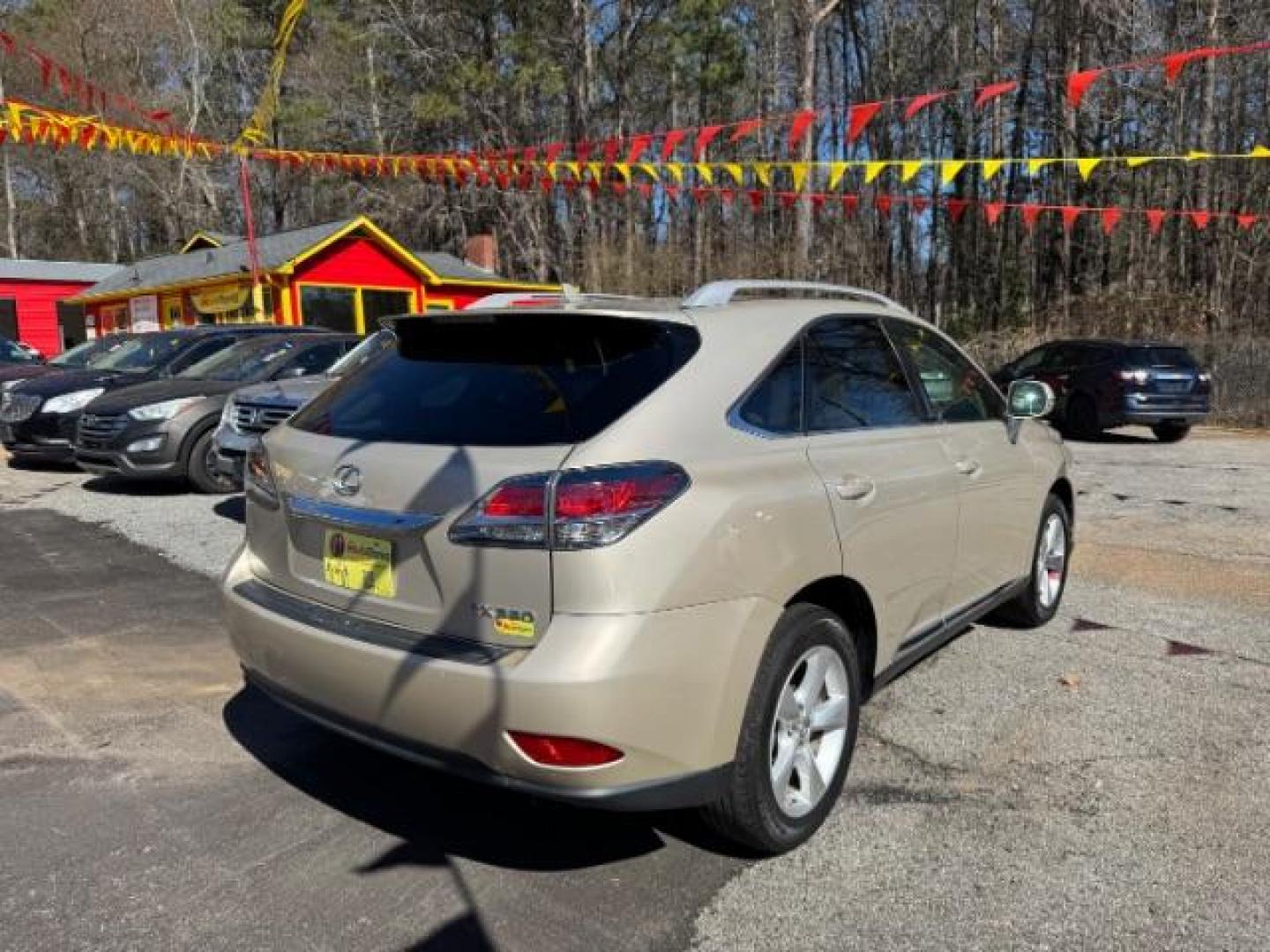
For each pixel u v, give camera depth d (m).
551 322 3.03
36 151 40.72
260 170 37.38
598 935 2.64
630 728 2.53
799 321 3.44
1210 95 21.39
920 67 34.34
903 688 4.43
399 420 3.04
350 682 2.80
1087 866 2.97
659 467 2.65
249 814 3.29
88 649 4.93
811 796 3.12
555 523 2.53
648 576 2.56
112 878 2.91
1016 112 31.41
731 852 3.07
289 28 13.77
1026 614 5.18
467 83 27.66
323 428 3.23
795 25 28.50
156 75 36.81
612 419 2.73
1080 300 25.66
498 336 3.14
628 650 2.51
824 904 2.78
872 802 3.38
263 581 3.36
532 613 2.57
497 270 30.72
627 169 14.77
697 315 3.15
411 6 28.55
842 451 3.32
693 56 28.19
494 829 3.21
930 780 3.54
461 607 2.67
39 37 32.72
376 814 3.30
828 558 3.10
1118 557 6.92
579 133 28.92
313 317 20.77
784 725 3.01
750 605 2.78
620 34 29.98
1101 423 14.80
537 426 2.76
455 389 3.04
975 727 4.00
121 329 26.27
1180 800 3.39
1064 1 27.09
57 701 4.27
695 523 2.66
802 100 23.95
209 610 5.60
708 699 2.68
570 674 2.46
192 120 35.25
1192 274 26.81
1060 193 29.70
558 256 31.30
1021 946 2.60
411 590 2.79
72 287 31.28
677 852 3.07
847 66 36.19
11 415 10.62
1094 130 28.58
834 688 3.21
